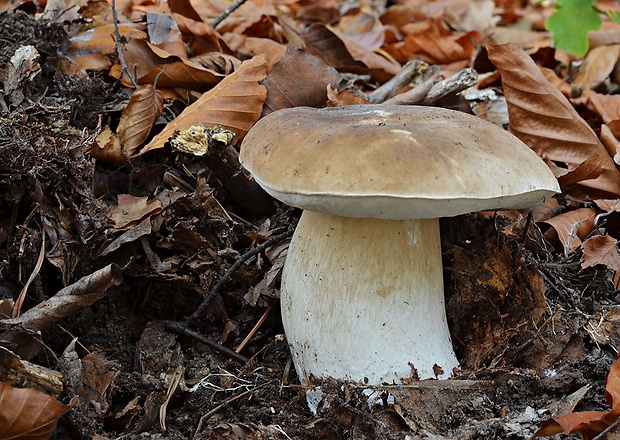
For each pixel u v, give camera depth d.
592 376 0.52
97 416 0.50
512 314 0.54
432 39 0.84
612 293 0.56
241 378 0.53
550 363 0.53
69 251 0.54
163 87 0.62
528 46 0.86
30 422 0.47
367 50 0.75
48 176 0.54
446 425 0.50
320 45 0.74
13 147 0.53
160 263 0.55
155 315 0.56
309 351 0.51
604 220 0.60
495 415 0.51
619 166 0.62
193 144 0.56
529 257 0.55
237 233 0.58
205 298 0.55
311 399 0.51
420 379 0.51
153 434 0.51
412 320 0.51
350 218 0.51
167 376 0.53
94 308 0.55
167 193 0.57
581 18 0.71
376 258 0.51
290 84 0.61
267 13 0.80
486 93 0.71
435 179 0.47
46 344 0.53
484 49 0.77
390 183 0.47
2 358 0.49
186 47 0.66
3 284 0.52
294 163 0.48
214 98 0.59
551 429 0.48
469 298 0.54
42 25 0.60
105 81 0.62
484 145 0.49
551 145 0.62
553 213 0.61
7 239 0.53
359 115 0.51
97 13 0.65
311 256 0.51
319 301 0.51
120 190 0.58
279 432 0.50
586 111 0.71
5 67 0.57
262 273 0.56
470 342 0.54
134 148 0.59
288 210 0.58
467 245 0.54
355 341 0.51
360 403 0.50
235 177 0.58
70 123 0.58
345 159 0.47
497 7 1.22
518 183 0.48
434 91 0.63
